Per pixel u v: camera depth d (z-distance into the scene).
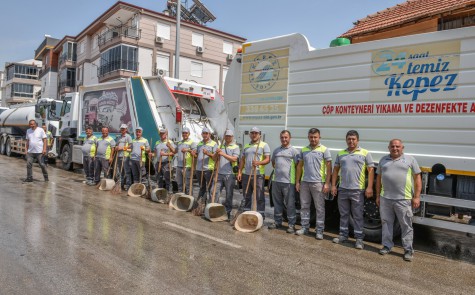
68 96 13.57
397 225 5.50
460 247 5.83
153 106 9.82
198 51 31.88
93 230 5.58
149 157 9.02
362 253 5.23
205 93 10.49
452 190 5.04
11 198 7.70
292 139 6.64
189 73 31.67
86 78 35.94
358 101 5.84
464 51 4.93
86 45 36.09
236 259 4.66
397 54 5.49
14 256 4.34
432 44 5.18
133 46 29.12
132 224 6.08
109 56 30.36
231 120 8.00
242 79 7.48
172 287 3.72
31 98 63.91
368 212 5.83
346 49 5.99
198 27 31.94
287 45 6.76
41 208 6.90
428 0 7.03
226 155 6.90
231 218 6.90
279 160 6.34
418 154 5.25
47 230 5.45
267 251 5.06
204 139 7.54
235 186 7.41
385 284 4.09
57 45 42.91
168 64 30.66
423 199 5.18
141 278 3.90
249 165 6.62
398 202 5.06
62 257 4.38
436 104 5.12
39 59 52.91
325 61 6.23
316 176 5.92
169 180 8.73
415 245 5.87
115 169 9.67
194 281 3.90
